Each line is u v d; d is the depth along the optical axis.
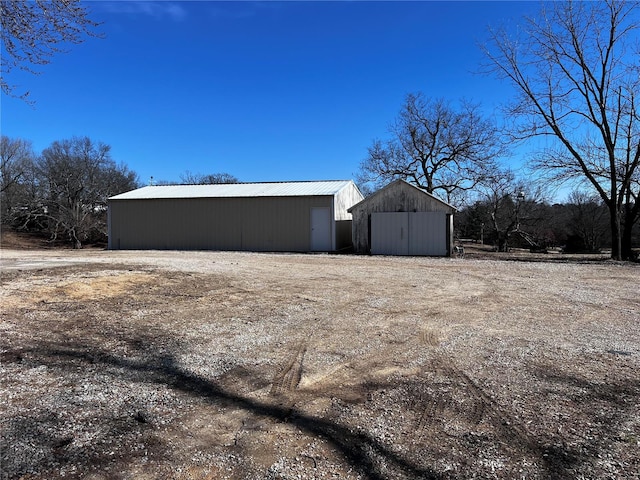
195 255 17.97
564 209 44.31
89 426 3.10
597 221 40.31
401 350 4.93
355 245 19.88
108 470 2.58
